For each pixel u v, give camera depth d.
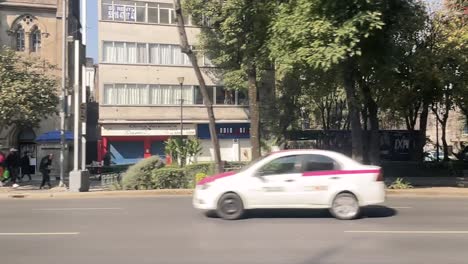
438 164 28.42
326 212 13.12
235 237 9.73
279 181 11.99
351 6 16.75
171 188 21.03
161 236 9.88
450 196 18.12
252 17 21.00
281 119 36.53
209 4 34.38
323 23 16.66
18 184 26.16
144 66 42.50
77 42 22.64
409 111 32.84
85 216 12.90
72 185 20.94
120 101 41.91
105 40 41.66
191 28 43.25
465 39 24.47
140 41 42.47
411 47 23.19
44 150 34.56
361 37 17.59
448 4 26.64
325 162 12.16
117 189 21.28
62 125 25.05
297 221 11.73
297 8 17.59
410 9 19.36
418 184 22.61
